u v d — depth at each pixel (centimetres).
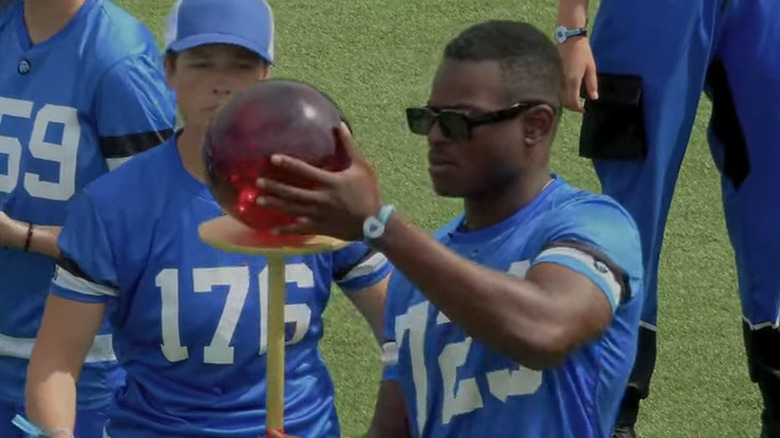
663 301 2522
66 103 1634
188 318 1371
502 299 1006
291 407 1424
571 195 1151
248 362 1395
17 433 1739
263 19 1389
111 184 1378
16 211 1662
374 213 977
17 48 1656
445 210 2752
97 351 1673
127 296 1384
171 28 1387
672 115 2011
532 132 1122
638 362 2042
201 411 1399
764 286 2052
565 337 1030
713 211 2819
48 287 1677
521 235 1136
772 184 2028
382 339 1407
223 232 1084
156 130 1631
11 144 1653
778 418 2070
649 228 2048
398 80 3384
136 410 1419
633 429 2061
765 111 2012
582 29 2022
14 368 1709
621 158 2028
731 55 2016
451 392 1157
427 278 994
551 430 1123
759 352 2069
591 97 2020
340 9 3750
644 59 1991
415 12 3722
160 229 1366
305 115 1027
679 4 1967
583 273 1066
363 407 2223
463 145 1108
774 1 1988
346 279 1462
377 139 3073
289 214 974
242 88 1368
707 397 2259
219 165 1042
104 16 1644
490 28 1130
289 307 1402
